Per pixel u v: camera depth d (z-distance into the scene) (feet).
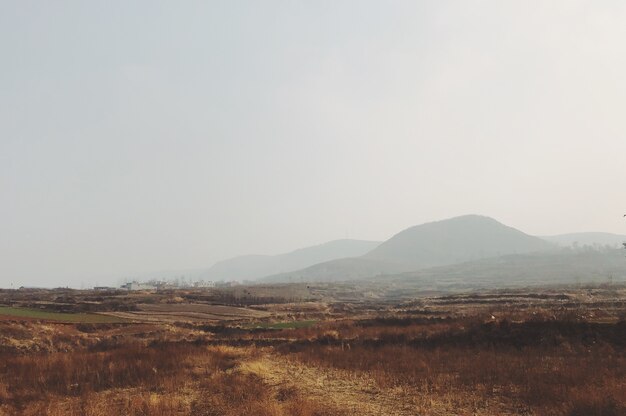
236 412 61.00
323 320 261.65
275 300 521.65
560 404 59.98
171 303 408.05
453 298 408.05
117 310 320.91
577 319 122.11
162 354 118.42
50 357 114.42
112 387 84.74
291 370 99.50
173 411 62.80
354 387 79.46
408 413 61.21
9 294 495.82
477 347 119.96
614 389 62.59
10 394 77.71
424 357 109.19
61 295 466.29
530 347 113.19
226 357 118.62
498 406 62.80
